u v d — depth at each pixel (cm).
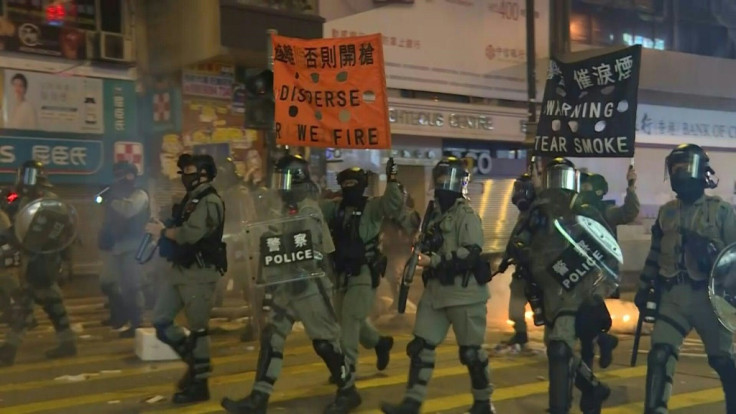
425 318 568
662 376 525
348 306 642
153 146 1542
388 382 737
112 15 1520
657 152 2303
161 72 1545
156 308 646
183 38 1487
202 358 654
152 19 1548
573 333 544
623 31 2252
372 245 653
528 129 1423
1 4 1381
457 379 754
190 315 636
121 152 1511
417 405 563
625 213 746
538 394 694
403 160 1830
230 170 1005
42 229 831
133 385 738
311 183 602
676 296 528
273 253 580
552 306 548
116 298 1041
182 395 656
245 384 732
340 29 1666
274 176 594
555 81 855
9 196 959
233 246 963
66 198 1451
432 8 1833
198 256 625
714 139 2431
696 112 2388
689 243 521
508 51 1984
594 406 602
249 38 1460
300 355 883
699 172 524
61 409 647
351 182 654
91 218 1459
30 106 1411
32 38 1414
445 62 1862
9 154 1388
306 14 1542
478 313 556
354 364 638
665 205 548
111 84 1502
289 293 584
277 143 756
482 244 559
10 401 678
